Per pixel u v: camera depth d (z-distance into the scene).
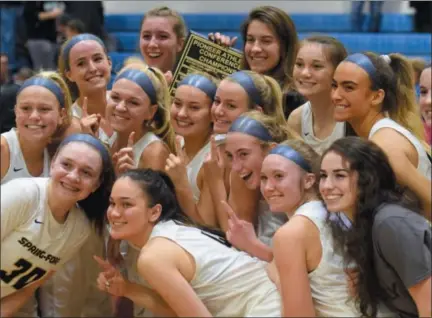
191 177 3.77
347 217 3.07
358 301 3.01
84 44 4.07
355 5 8.36
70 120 3.67
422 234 2.89
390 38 8.07
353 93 3.40
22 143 3.55
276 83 3.75
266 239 3.57
